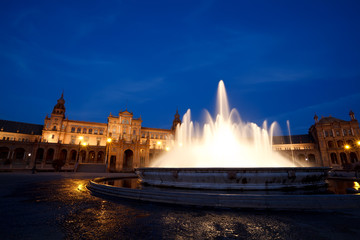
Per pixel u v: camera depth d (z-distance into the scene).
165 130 104.00
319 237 5.27
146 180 14.51
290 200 8.21
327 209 8.04
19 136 79.94
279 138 93.38
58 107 88.88
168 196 9.48
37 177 27.52
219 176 11.01
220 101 27.75
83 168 51.62
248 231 5.79
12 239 5.05
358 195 8.39
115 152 62.34
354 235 5.37
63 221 6.72
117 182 18.38
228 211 7.97
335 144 73.44
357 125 71.12
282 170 11.05
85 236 5.38
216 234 5.58
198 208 8.47
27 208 8.58
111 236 5.39
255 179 10.96
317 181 12.66
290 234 5.51
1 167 46.41
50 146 68.06
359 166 35.28
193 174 11.51
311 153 76.00
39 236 5.31
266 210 8.06
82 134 86.62
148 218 7.09
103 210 8.23
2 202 9.87
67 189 15.12
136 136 90.69
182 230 5.89
